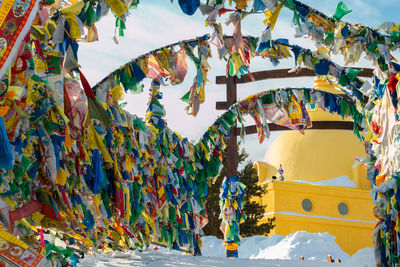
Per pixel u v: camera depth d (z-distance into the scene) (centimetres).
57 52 487
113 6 524
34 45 490
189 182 932
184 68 712
